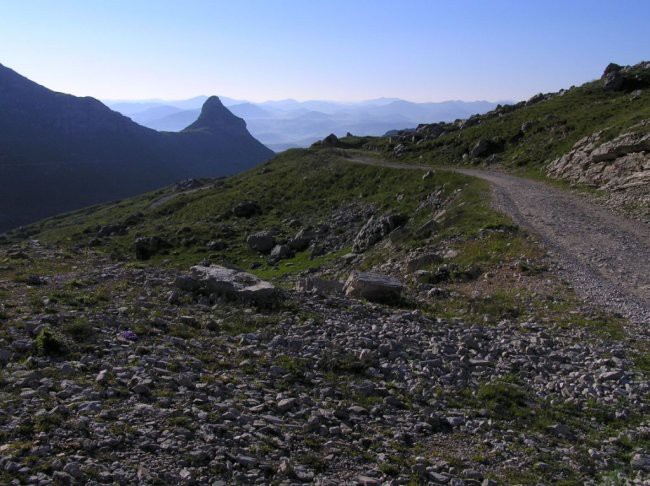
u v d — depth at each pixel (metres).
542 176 60.12
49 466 8.25
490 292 27.19
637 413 13.67
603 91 88.56
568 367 16.61
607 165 49.62
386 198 73.75
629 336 19.66
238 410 11.24
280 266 63.56
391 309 22.34
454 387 14.48
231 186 114.12
